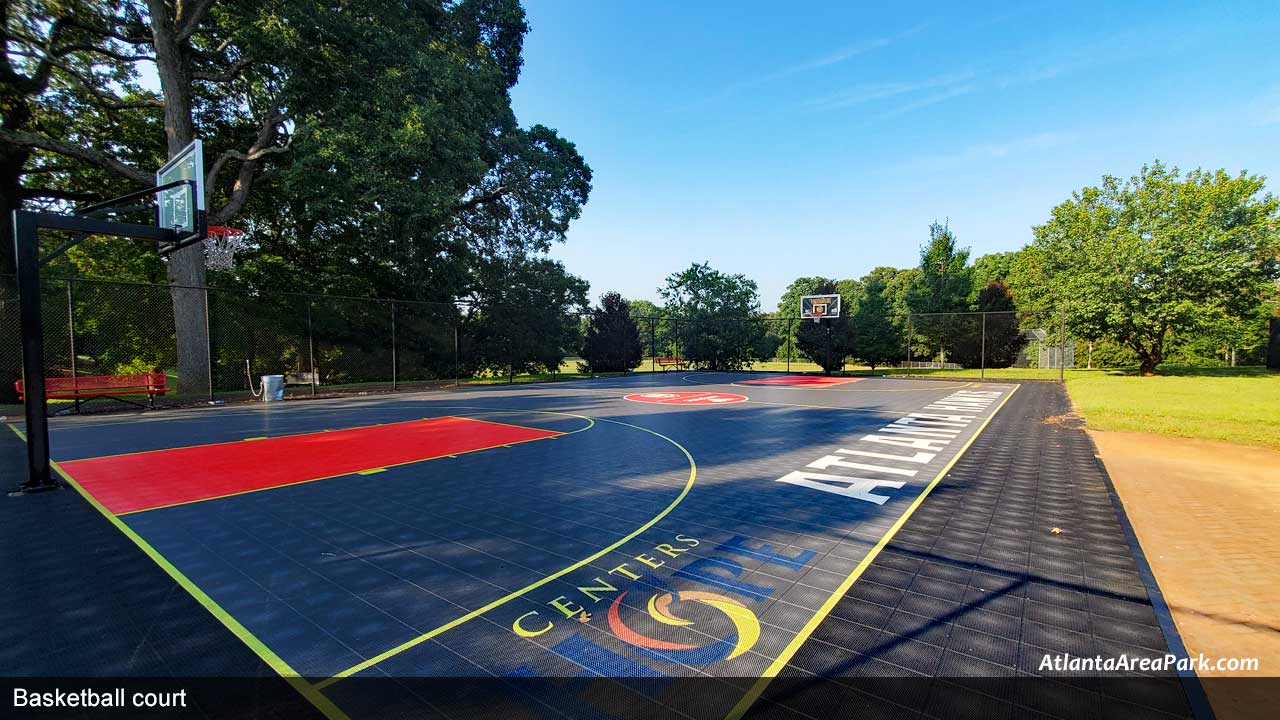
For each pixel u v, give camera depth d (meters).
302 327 20.58
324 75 16.27
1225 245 21.48
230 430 9.68
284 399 15.35
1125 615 2.99
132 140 18.31
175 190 7.77
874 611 3.04
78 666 2.53
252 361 19.70
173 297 15.74
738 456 7.41
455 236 23.73
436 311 23.44
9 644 2.72
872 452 7.62
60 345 18.58
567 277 28.31
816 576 3.53
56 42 15.31
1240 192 23.05
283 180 17.47
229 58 17.05
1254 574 3.52
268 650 2.66
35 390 5.57
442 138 17.12
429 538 4.26
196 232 7.04
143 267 21.16
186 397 14.95
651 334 30.05
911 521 4.64
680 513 4.89
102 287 19.94
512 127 23.42
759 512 4.91
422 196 17.27
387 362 22.67
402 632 2.83
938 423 10.33
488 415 11.84
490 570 3.64
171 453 7.59
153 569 3.66
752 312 32.69
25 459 7.21
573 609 3.08
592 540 4.20
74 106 16.50
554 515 4.84
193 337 15.82
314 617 3.00
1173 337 30.97
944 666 2.51
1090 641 2.73
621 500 5.32
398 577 3.53
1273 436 8.38
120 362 20.08
